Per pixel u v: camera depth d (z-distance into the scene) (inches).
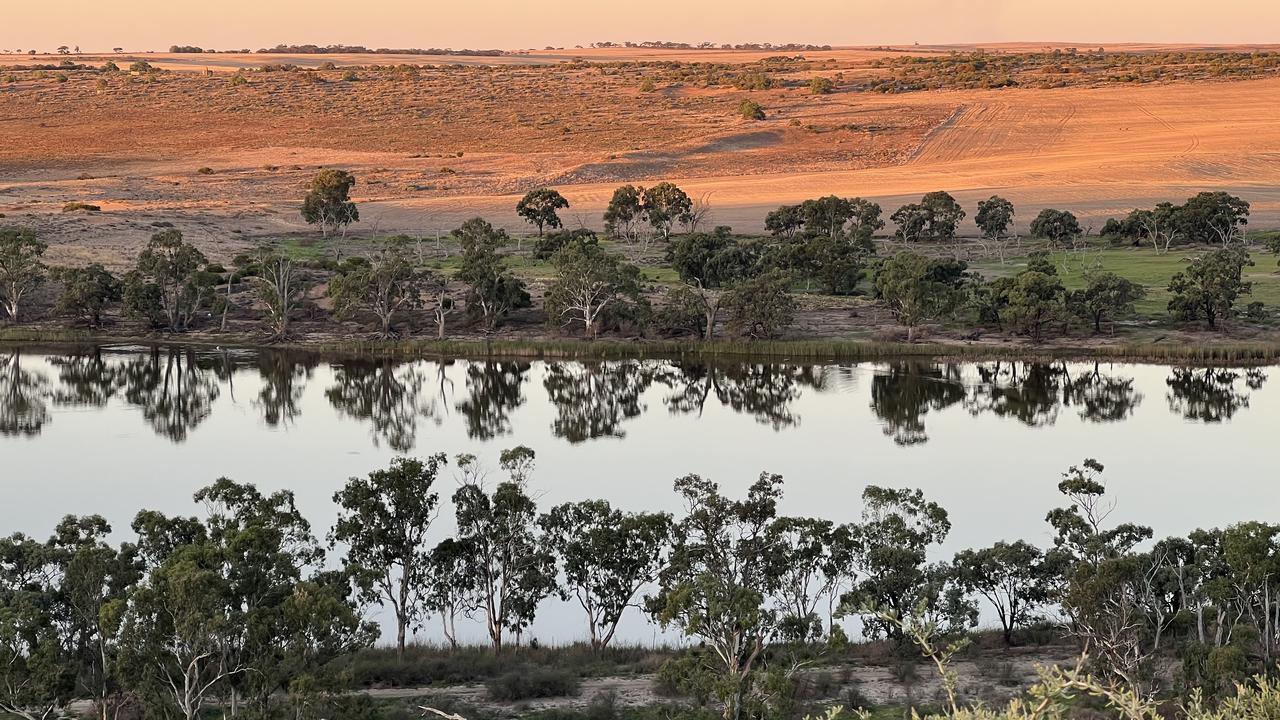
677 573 1753.2
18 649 1289.4
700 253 5241.1
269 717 1253.1
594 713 1445.6
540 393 3868.1
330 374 4178.2
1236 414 3452.3
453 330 4810.5
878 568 1785.2
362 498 1777.8
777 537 1796.3
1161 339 4379.9
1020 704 573.9
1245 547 1542.8
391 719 1406.3
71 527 1568.7
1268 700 614.5
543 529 1902.1
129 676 1268.5
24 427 3348.9
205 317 5027.1
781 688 1360.7
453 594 1847.9
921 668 1660.9
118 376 4101.9
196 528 1541.6
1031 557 1846.7
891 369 4183.1
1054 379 3983.8
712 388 3934.5
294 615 1274.6
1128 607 1549.0
